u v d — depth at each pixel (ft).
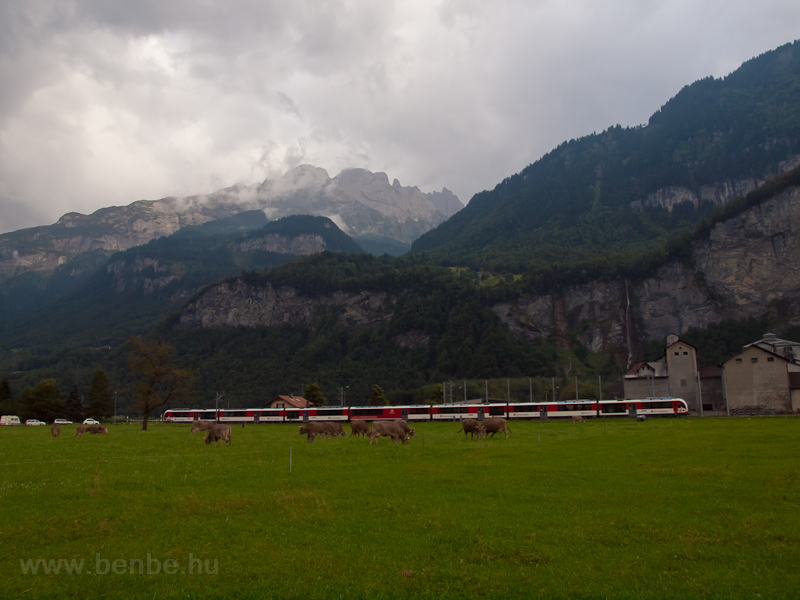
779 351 416.26
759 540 52.26
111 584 43.16
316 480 85.15
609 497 70.69
